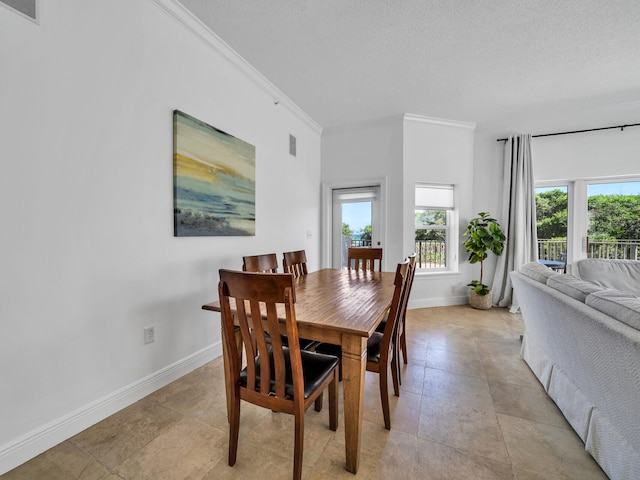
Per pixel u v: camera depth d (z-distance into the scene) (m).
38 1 1.32
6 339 1.25
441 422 1.58
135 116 1.76
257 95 2.88
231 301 1.51
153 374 1.89
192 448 1.39
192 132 2.12
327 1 1.91
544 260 4.09
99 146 1.58
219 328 2.45
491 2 1.91
